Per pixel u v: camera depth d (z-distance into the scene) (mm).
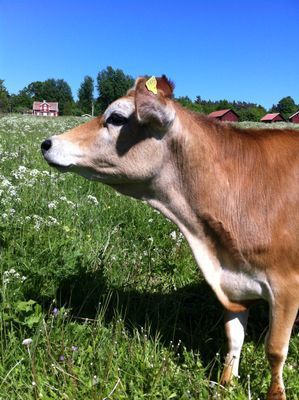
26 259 1908
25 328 1580
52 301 1752
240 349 1605
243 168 1508
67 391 1372
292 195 1461
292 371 1587
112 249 2236
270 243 1444
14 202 2465
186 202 1527
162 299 1927
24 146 4586
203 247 1553
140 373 1496
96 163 1529
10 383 1399
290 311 1443
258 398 1478
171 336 1755
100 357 1516
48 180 3041
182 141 1477
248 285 1505
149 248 2312
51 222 2258
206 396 1436
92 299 1866
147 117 1398
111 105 1503
